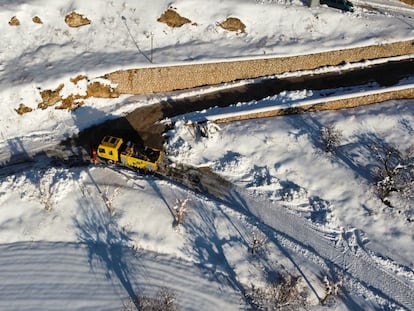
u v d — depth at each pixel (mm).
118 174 33719
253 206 32719
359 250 30906
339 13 41156
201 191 33219
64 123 36469
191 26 40000
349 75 39375
